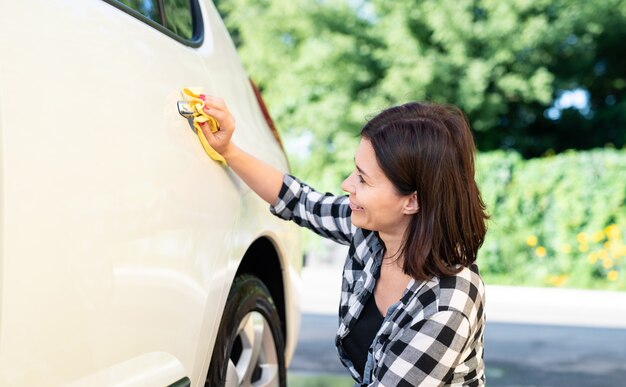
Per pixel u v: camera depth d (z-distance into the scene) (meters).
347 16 10.62
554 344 5.11
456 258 1.58
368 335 1.73
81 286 1.14
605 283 7.68
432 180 1.54
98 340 1.18
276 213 1.96
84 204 1.15
